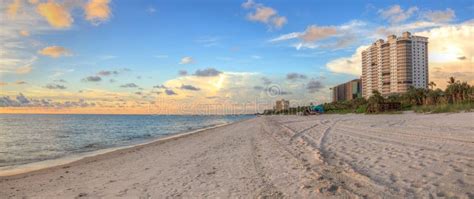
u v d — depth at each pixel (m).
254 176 8.69
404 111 71.44
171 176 9.70
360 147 12.41
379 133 17.55
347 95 190.00
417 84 136.88
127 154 17.56
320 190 6.54
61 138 35.16
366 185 6.70
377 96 87.56
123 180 9.70
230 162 11.51
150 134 41.06
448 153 9.36
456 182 6.30
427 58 138.62
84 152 21.03
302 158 11.00
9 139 33.72
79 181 10.20
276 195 6.61
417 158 9.00
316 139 17.25
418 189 6.09
